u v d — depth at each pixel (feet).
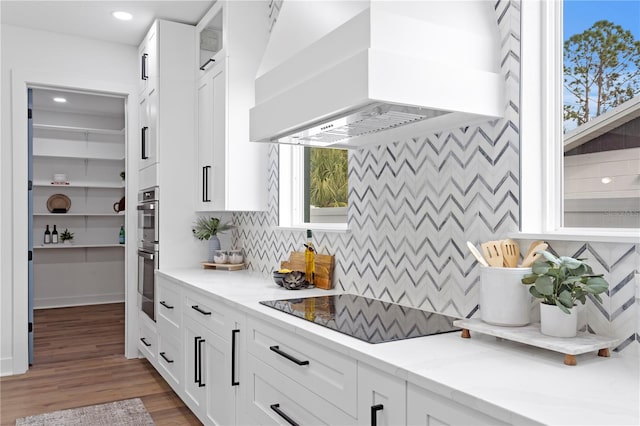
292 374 5.58
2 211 11.87
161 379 11.51
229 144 9.95
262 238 10.77
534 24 5.28
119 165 22.49
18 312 12.01
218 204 10.36
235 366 7.13
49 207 21.03
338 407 4.74
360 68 4.59
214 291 8.02
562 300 4.05
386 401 4.09
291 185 10.12
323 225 9.29
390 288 6.90
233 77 9.94
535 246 4.79
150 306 11.86
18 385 11.12
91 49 12.80
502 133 5.34
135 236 13.34
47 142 20.86
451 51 5.07
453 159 5.91
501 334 4.36
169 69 11.58
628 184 4.61
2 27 11.85
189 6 10.89
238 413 7.06
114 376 11.73
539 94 5.28
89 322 17.98
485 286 4.73
